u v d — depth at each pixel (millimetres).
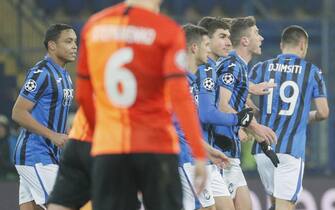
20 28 42406
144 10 15094
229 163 23375
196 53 23625
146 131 15000
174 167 15398
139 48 14906
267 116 26547
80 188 17406
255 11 47094
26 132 24547
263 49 42438
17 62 41469
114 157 15023
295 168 26234
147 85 14945
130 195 15352
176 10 50156
